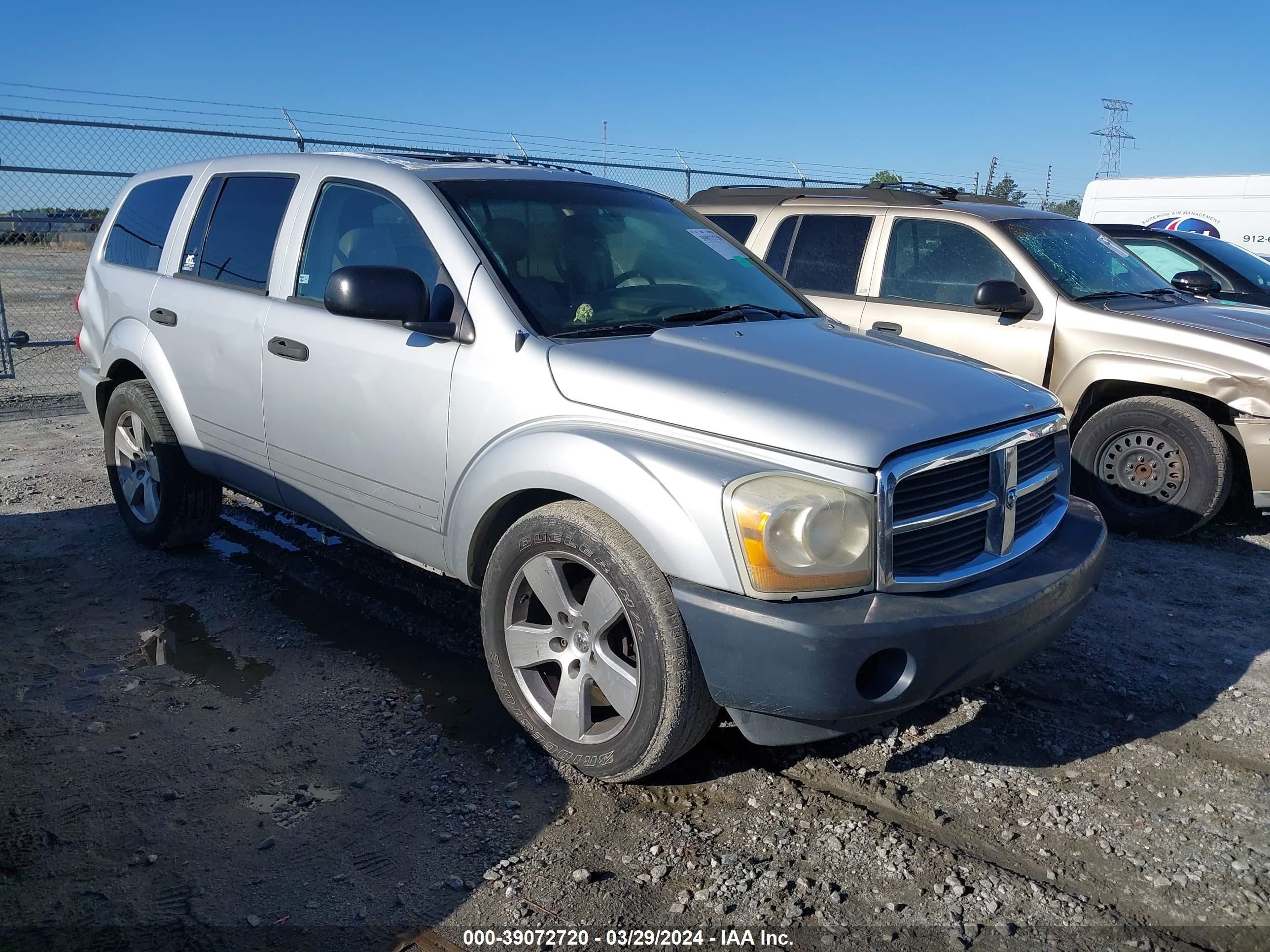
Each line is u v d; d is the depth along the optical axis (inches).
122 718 136.3
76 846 108.2
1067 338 228.2
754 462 106.7
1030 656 120.3
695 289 150.8
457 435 131.1
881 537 105.1
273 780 122.1
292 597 180.9
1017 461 121.8
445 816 115.3
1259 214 533.6
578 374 121.0
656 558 108.6
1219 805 121.0
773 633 102.0
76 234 427.5
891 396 115.8
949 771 127.3
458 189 145.5
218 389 172.7
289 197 165.9
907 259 251.8
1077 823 116.5
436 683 148.7
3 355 445.1
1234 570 207.0
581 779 123.3
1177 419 219.3
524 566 124.6
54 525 218.7
